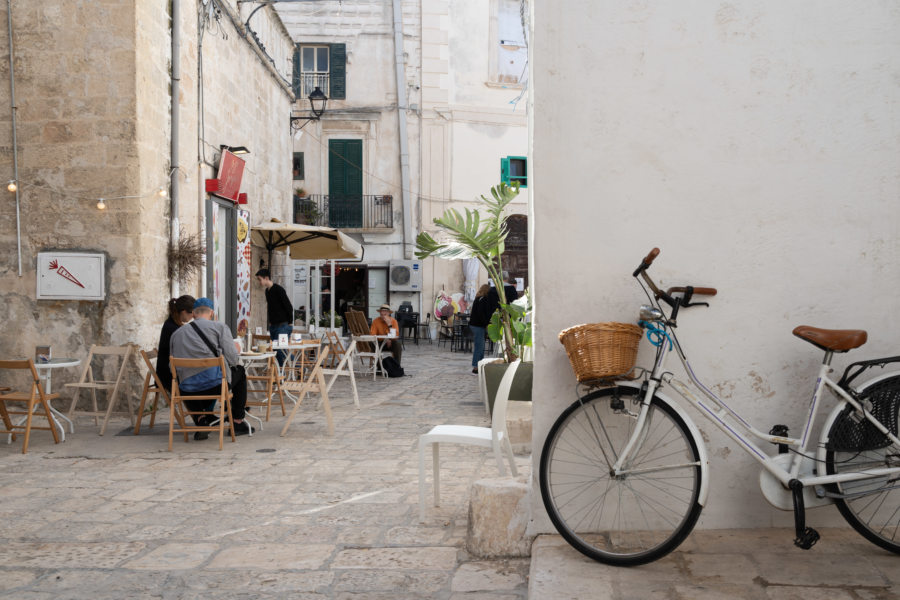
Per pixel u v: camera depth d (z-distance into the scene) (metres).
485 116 25.67
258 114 15.35
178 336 7.61
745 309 3.89
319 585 3.67
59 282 9.50
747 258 3.89
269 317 13.23
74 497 5.43
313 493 5.50
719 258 3.90
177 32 10.50
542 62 3.93
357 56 25.39
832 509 3.90
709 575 3.35
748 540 3.75
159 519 4.85
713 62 3.90
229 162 12.48
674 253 3.90
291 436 7.93
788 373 3.88
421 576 3.77
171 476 6.10
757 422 3.88
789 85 3.88
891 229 3.86
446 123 25.34
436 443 5.07
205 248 10.85
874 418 3.48
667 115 3.91
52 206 9.57
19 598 3.56
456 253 9.52
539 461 3.91
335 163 25.47
